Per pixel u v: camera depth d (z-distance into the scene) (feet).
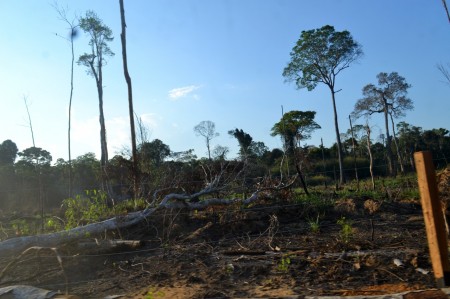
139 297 19.74
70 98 62.80
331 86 121.08
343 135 125.90
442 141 116.57
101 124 95.25
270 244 28.37
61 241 29.99
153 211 35.53
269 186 42.70
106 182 50.80
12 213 59.88
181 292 20.01
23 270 26.09
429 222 14.06
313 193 47.11
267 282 20.63
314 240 29.14
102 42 96.68
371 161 53.62
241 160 44.83
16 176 88.89
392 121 127.24
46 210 61.11
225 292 19.60
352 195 43.91
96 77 97.25
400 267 21.25
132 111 55.16
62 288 22.18
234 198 40.63
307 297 17.87
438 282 13.89
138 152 54.54
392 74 126.00
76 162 90.99
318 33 115.85
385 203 39.24
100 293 20.81
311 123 109.60
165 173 47.32
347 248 25.44
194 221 36.76
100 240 30.48
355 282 19.86
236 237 31.78
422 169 14.21
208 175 45.27
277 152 105.60
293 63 122.72
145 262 25.71
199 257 26.14
